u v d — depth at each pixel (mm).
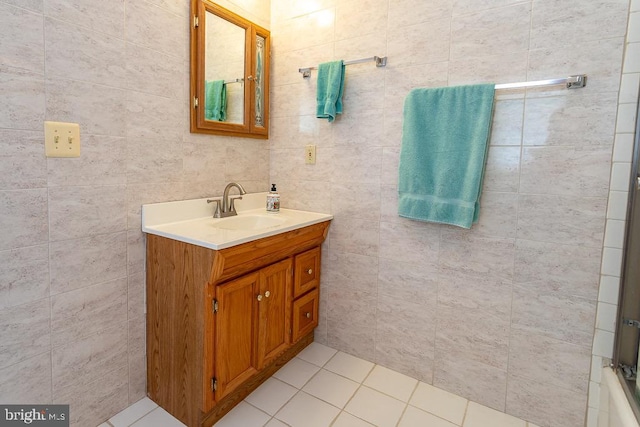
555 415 1497
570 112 1371
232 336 1475
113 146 1400
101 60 1334
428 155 1604
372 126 1818
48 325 1261
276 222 1855
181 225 1603
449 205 1550
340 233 1974
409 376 1834
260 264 1570
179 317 1443
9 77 1104
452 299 1684
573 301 1426
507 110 1482
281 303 1744
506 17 1463
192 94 1679
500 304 1572
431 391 1729
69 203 1284
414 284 1775
